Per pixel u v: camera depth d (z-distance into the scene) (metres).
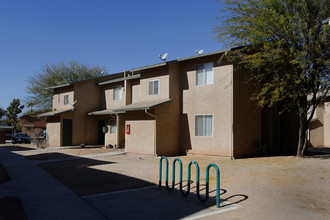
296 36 12.31
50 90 35.12
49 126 24.30
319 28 12.25
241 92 15.09
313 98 13.84
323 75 12.63
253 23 12.76
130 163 13.05
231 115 14.50
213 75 15.48
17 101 57.34
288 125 18.36
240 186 8.19
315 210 5.92
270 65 13.14
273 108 17.02
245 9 13.06
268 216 5.53
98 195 7.11
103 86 24.36
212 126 15.35
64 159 14.70
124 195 7.13
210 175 9.95
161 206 6.18
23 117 49.69
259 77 15.89
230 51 13.97
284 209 5.98
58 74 37.06
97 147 22.06
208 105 15.58
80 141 23.52
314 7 12.08
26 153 18.08
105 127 22.89
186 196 7.04
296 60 11.75
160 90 16.83
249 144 15.39
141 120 16.39
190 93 16.52
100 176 9.82
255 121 15.88
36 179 9.31
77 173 10.46
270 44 12.41
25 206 6.17
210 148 15.33
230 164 12.44
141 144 16.28
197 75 16.30
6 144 28.28
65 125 22.70
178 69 17.05
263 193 7.36
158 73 17.00
